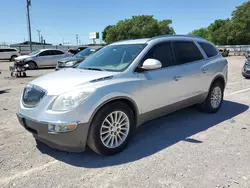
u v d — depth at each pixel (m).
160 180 2.88
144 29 70.38
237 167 3.16
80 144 3.23
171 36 4.68
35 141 4.02
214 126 4.70
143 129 4.57
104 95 3.29
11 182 2.87
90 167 3.21
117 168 3.17
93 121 3.25
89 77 3.48
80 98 3.14
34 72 15.66
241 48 39.22
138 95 3.73
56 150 3.69
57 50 18.89
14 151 3.66
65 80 3.45
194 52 4.97
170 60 4.38
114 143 3.55
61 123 3.06
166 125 4.77
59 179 2.93
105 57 4.32
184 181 2.86
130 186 2.78
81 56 11.81
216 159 3.37
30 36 29.91
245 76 11.17
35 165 3.26
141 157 3.46
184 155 3.50
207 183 2.82
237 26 55.28
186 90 4.60
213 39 63.47
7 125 4.81
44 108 3.19
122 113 3.57
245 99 6.96
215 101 5.52
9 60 29.00
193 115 5.38
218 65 5.36
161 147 3.78
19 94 7.98
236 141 3.98
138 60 3.87
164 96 4.17
